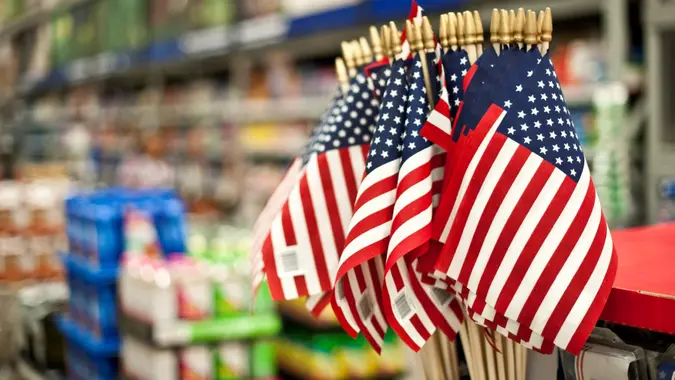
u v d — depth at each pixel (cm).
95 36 1027
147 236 391
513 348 151
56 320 469
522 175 132
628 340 148
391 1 502
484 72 137
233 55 755
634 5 434
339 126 165
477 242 133
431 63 147
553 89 135
